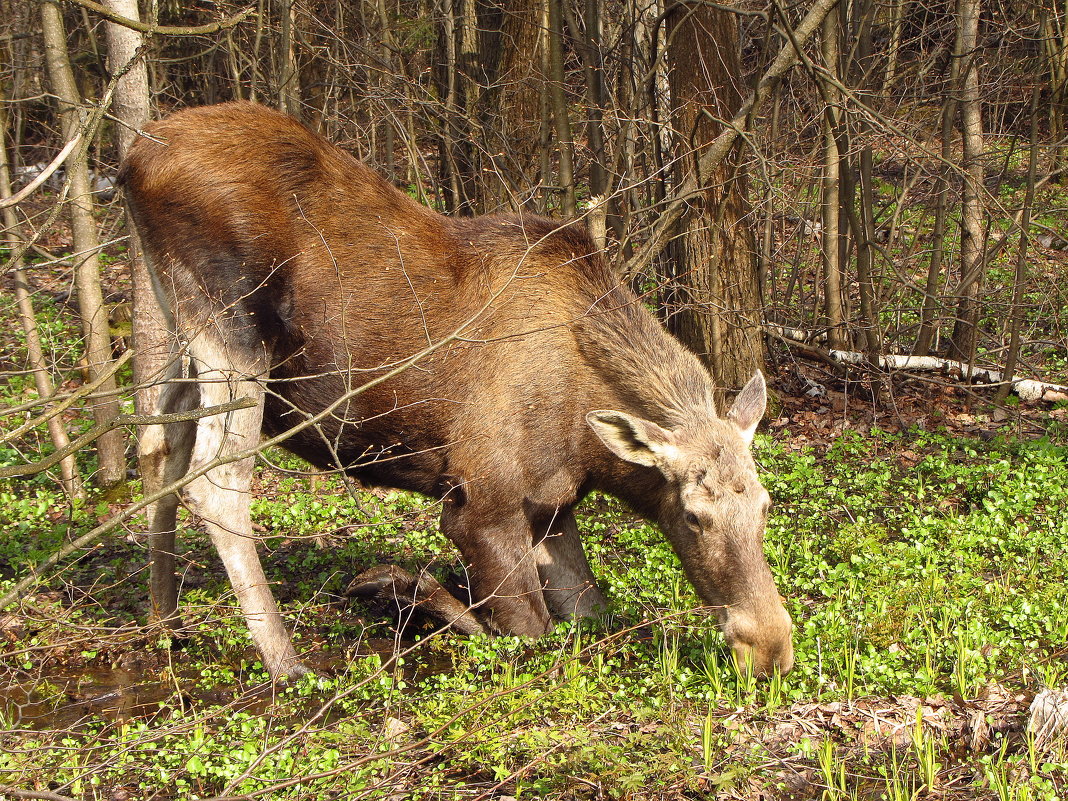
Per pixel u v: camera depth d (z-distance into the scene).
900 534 7.55
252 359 5.71
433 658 6.05
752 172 10.03
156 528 6.03
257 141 5.74
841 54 11.21
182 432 6.06
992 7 14.12
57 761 4.62
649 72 9.91
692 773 4.30
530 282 5.91
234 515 5.71
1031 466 8.79
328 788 4.22
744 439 5.72
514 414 5.84
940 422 10.48
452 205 11.87
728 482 5.31
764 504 5.28
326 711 4.55
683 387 5.82
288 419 6.04
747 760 4.45
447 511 6.01
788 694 5.07
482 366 5.84
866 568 6.48
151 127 5.78
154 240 5.76
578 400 5.89
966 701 4.91
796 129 12.22
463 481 5.88
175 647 6.17
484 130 10.96
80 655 5.95
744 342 10.23
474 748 4.46
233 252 5.64
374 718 5.14
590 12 10.57
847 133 10.32
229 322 5.66
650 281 11.32
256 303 5.70
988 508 7.46
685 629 5.85
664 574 6.71
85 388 4.13
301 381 5.90
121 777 4.58
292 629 6.32
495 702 4.75
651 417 5.78
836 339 11.98
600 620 6.15
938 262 11.91
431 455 6.03
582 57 11.02
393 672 5.60
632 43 10.01
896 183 15.06
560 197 10.74
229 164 5.66
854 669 5.27
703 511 5.30
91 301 8.37
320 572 7.16
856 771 4.43
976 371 11.59
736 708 4.93
